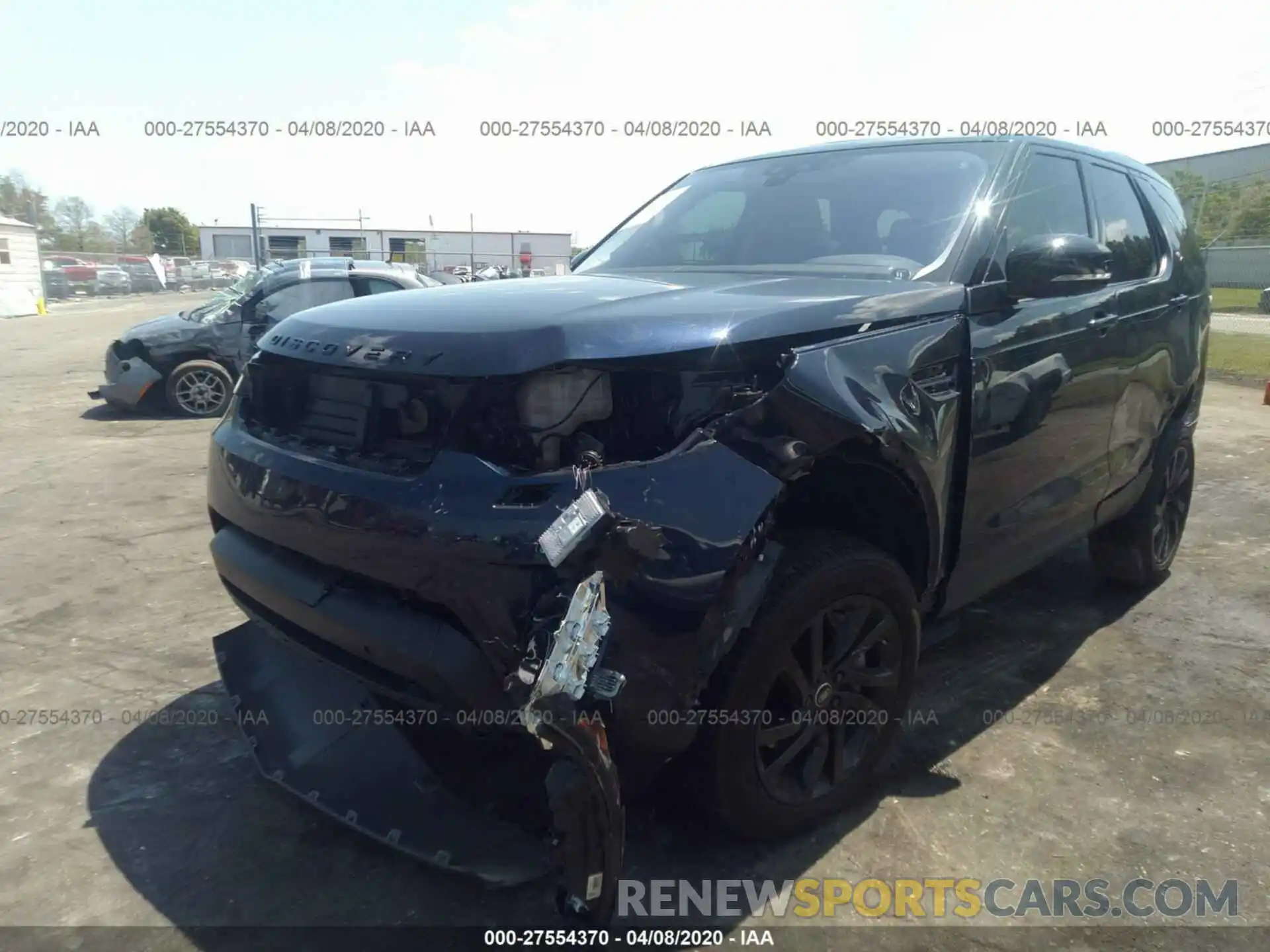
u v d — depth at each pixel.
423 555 2.03
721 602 2.08
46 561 4.95
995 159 3.27
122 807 2.75
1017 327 2.98
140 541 5.31
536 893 2.39
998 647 3.88
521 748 2.10
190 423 9.35
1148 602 4.39
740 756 2.30
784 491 2.31
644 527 1.96
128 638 3.96
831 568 2.38
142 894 2.38
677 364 2.16
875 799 2.78
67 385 12.03
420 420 2.19
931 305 2.70
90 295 37.00
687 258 3.47
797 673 2.41
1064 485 3.40
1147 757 3.03
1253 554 5.11
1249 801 2.79
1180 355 4.20
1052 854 2.54
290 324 2.69
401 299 2.70
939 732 3.18
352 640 2.18
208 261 42.78
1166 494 4.41
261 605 2.62
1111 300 3.58
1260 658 3.78
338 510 2.20
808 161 3.70
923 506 2.58
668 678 2.04
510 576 1.95
